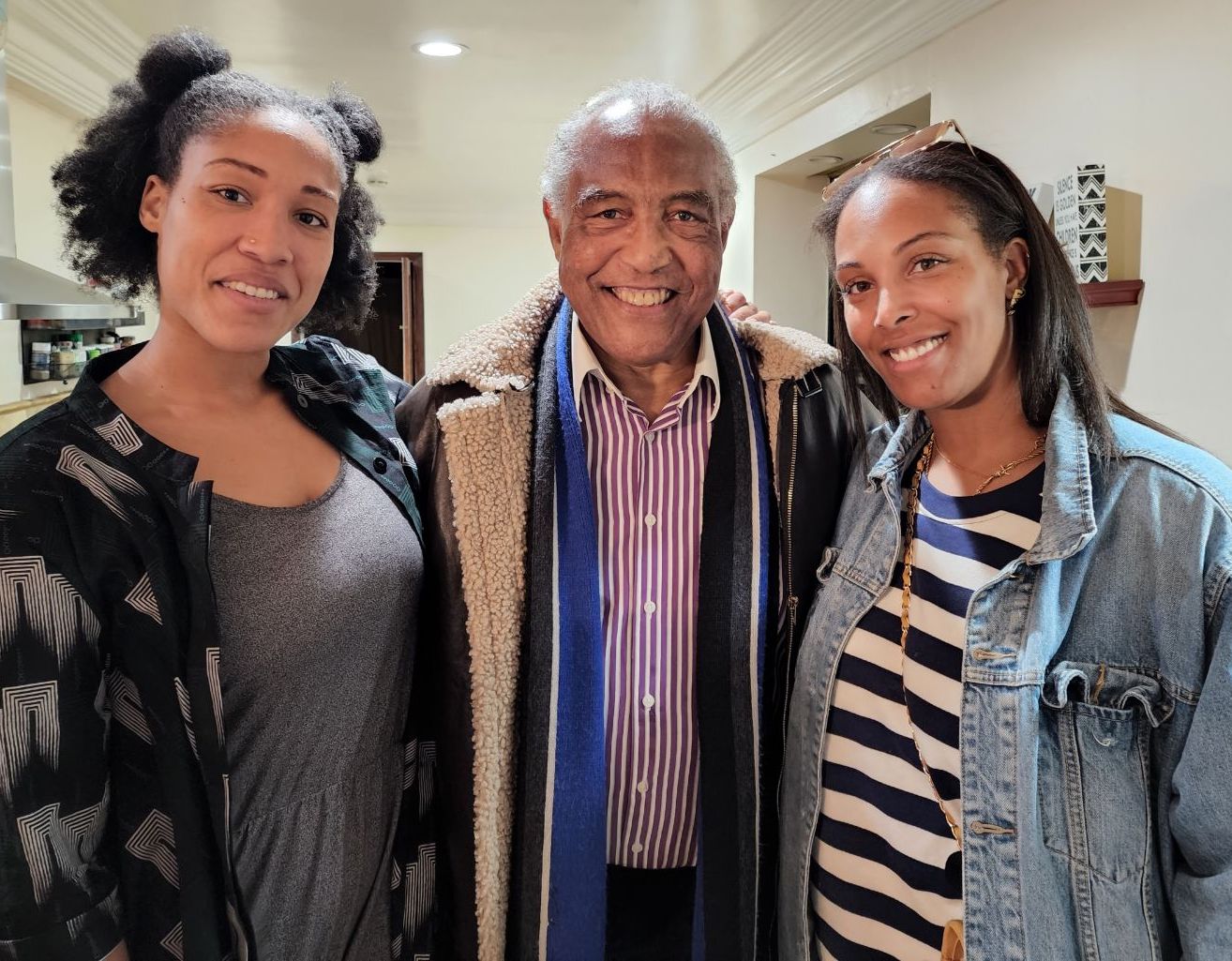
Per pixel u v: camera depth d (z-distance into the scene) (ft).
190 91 3.07
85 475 2.79
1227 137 5.24
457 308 25.85
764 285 13.23
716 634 3.85
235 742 3.10
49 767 2.69
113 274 3.48
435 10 8.84
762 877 3.99
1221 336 5.34
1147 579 2.75
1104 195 6.02
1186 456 2.82
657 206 3.69
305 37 9.66
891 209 3.06
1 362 8.77
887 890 3.24
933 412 3.29
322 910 3.35
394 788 3.67
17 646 2.64
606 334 3.88
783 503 3.97
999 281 3.09
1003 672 2.89
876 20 8.58
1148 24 5.77
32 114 9.36
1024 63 7.02
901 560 3.38
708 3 8.61
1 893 2.65
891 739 3.26
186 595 2.90
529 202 22.66
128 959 3.04
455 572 3.75
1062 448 2.93
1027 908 2.79
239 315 3.02
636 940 4.30
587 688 3.81
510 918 3.91
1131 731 2.75
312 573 3.17
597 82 11.50
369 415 3.71
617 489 4.06
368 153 3.96
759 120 12.09
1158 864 2.76
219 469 3.14
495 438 3.80
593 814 3.82
